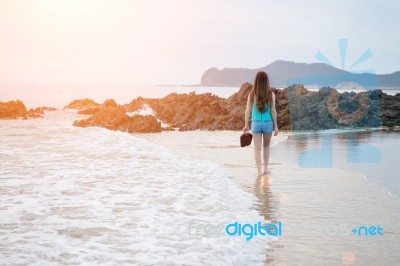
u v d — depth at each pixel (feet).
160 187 26.78
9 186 26.50
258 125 31.53
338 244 17.37
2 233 17.43
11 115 99.45
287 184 28.73
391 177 30.27
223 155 42.47
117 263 14.21
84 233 17.56
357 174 31.35
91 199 23.48
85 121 77.51
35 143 48.75
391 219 20.70
